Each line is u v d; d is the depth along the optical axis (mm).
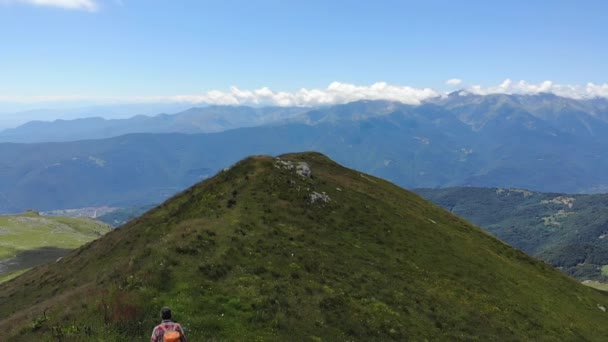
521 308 50531
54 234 178250
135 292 27562
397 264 50250
